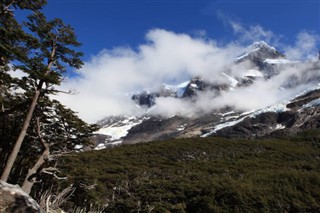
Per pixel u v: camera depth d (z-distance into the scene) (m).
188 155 139.12
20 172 35.56
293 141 174.88
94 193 45.09
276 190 84.25
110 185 75.06
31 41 23.17
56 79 23.22
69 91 25.81
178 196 75.38
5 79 24.38
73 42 26.19
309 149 152.75
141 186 77.31
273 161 129.62
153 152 144.62
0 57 22.00
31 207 5.82
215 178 91.50
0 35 21.30
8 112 25.39
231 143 163.62
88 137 32.56
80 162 101.62
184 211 66.31
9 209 5.59
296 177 93.19
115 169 97.38
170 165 119.94
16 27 22.12
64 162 44.22
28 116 24.88
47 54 24.64
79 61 26.67
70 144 32.41
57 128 31.67
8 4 22.47
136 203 58.72
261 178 94.50
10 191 5.84
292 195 83.12
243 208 73.75
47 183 29.12
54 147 32.38
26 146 33.84
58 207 9.09
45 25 25.19
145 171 99.00
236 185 82.31
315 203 79.44
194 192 78.25
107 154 127.06
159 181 84.06
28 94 26.73
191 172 104.75
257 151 147.25
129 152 141.25
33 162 37.38
